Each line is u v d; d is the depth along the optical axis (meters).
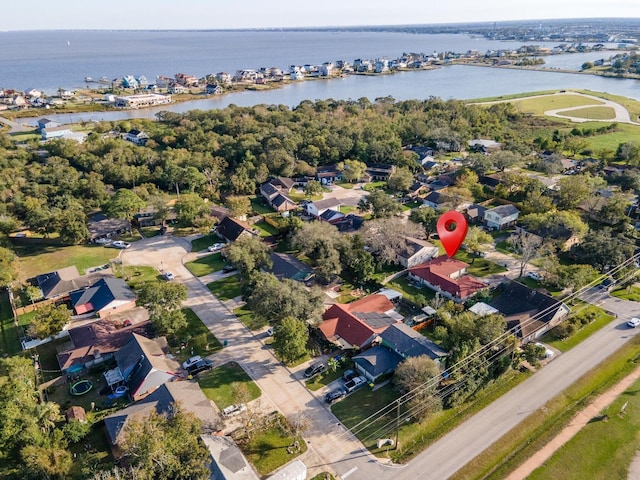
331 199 126.00
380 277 91.75
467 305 80.88
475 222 118.25
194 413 54.88
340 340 71.81
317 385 63.38
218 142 174.12
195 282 91.25
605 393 61.06
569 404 59.34
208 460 47.72
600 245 89.06
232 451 49.94
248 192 141.62
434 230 106.06
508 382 63.44
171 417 51.50
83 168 151.38
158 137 188.50
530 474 49.53
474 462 51.09
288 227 107.75
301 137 174.75
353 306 78.56
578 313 77.06
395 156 165.12
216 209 121.25
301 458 52.03
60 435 51.75
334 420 57.34
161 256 102.75
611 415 57.31
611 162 161.88
